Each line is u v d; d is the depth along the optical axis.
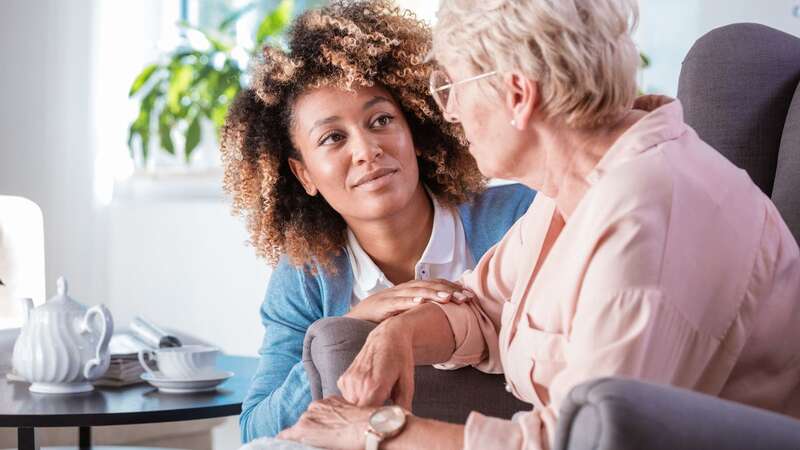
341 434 1.26
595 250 1.14
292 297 1.83
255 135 1.86
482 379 1.56
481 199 1.90
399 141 1.75
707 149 1.25
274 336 1.83
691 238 1.14
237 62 4.06
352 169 1.74
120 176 4.29
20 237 2.75
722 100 1.73
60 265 4.17
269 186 1.85
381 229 1.79
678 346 1.12
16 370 2.19
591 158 1.25
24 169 4.18
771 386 1.22
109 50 4.24
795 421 0.99
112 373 2.19
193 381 2.12
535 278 1.38
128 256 4.30
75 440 2.97
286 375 1.79
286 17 4.05
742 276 1.17
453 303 1.54
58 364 2.07
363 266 1.81
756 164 1.71
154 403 2.00
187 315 4.25
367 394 1.35
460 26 1.25
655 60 3.55
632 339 1.08
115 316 4.30
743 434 0.93
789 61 1.73
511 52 1.21
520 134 1.26
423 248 1.83
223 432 3.99
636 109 1.32
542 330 1.29
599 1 1.21
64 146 4.19
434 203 1.84
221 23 4.30
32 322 2.11
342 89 1.74
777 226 1.24
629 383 0.94
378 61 1.76
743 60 1.73
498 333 1.54
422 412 1.55
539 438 1.11
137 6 4.29
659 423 0.91
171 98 4.07
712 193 1.18
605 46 1.20
